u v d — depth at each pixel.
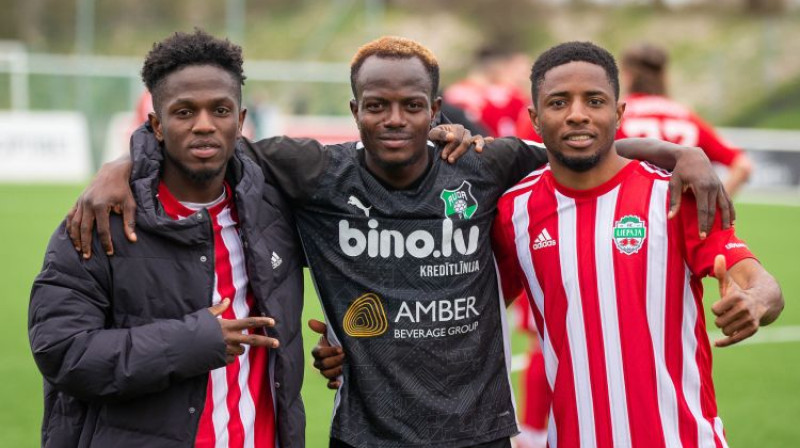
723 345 2.67
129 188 2.81
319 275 3.11
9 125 17.83
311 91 22.56
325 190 3.08
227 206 2.96
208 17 27.91
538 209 3.13
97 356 2.64
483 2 31.28
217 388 2.85
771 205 16.91
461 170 3.16
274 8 29.77
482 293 3.14
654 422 2.97
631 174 3.08
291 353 2.95
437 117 3.57
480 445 3.07
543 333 3.18
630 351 2.99
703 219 2.90
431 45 30.20
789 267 10.86
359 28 29.25
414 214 3.06
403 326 3.03
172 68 2.82
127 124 18.84
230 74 2.87
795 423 5.41
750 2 30.03
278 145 3.12
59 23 27.70
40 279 2.74
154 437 2.76
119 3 28.06
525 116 5.70
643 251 3.01
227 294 2.91
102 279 2.75
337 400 3.08
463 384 3.06
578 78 2.97
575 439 3.06
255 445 2.92
